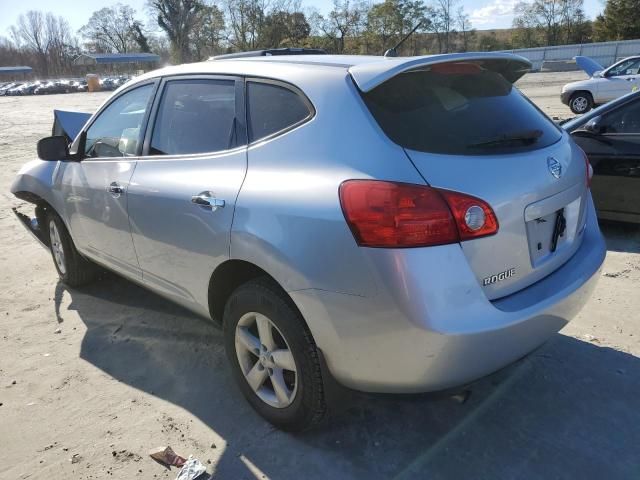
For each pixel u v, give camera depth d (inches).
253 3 2514.8
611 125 207.8
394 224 81.0
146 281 134.6
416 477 96.1
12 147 581.0
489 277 87.2
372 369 87.7
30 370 135.1
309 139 95.0
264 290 99.0
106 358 139.9
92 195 143.9
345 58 109.6
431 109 92.6
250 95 109.0
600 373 123.6
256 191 97.8
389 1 2181.3
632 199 203.6
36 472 100.8
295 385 100.0
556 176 98.7
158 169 123.2
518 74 115.0
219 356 138.6
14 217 285.9
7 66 4603.8
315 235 87.6
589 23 2647.6
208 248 107.5
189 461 101.2
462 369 84.7
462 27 2316.7
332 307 87.4
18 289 186.5
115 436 109.8
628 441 103.0
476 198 84.4
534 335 92.1
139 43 3698.3
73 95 2090.3
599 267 108.0
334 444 104.9
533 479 94.7
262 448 104.7
